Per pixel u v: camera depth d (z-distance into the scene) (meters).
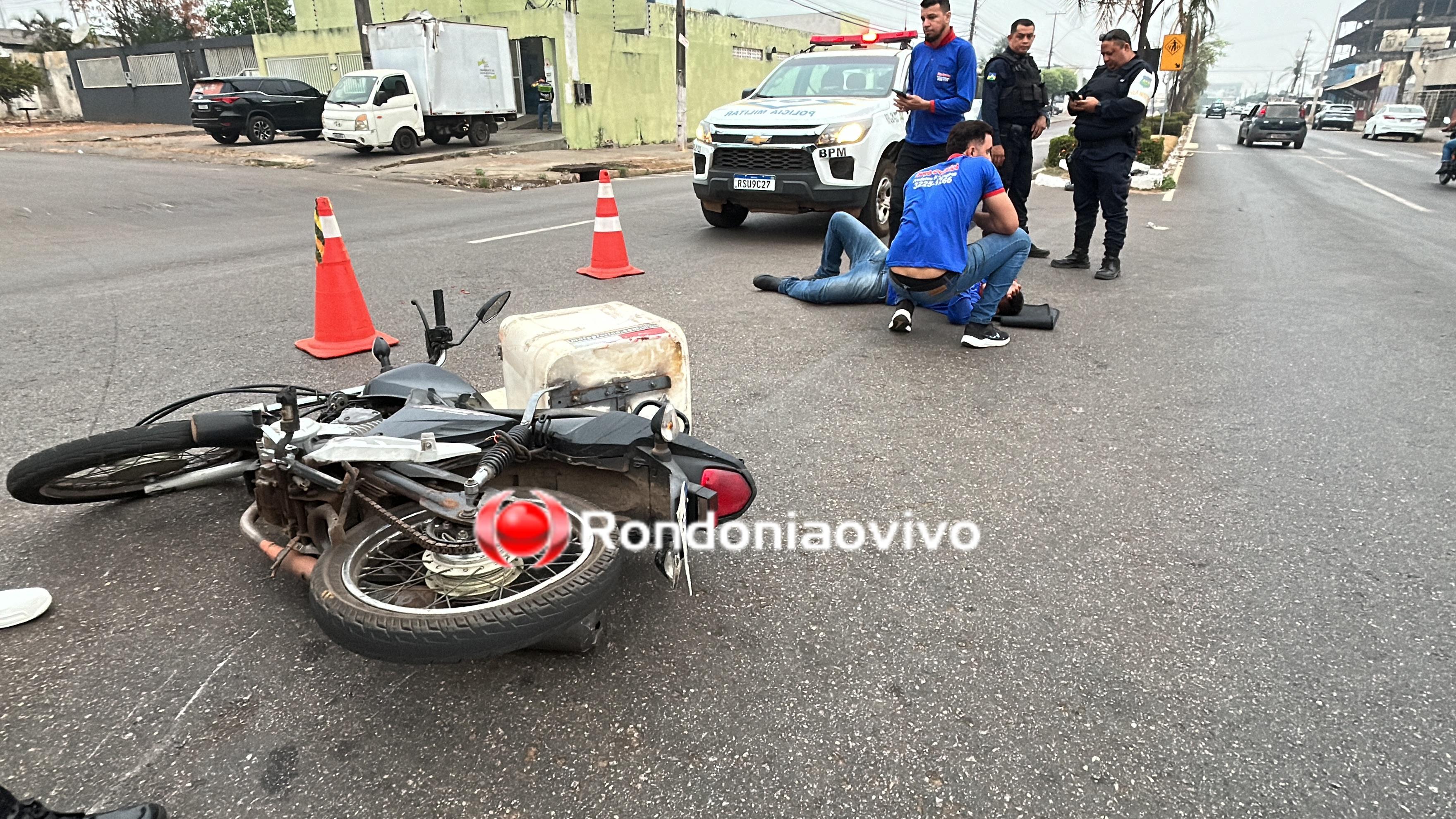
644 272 7.34
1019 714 2.16
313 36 25.55
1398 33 86.38
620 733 2.08
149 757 1.99
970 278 5.14
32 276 6.82
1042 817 1.86
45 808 1.71
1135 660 2.36
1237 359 5.09
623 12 26.56
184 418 3.92
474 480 2.04
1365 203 13.27
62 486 2.93
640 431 2.25
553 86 27.11
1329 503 3.29
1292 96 85.44
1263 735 2.09
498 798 1.89
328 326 4.96
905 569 2.81
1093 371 4.86
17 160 15.83
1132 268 7.86
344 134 17.47
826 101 8.69
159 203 11.04
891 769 1.98
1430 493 3.36
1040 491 3.37
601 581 2.01
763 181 8.34
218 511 3.13
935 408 4.27
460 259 7.72
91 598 2.59
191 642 2.40
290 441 2.30
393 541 2.20
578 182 15.42
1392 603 2.63
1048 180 15.34
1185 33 19.41
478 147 20.53
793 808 1.87
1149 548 2.95
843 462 3.62
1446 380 4.70
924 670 2.32
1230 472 3.56
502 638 1.88
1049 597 2.65
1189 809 1.88
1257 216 11.48
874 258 6.21
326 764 1.98
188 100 28.58
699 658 2.36
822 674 2.30
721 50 29.86
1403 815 1.86
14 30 43.34
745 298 6.50
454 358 4.98
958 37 6.99
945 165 5.14
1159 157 15.55
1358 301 6.54
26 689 2.20
